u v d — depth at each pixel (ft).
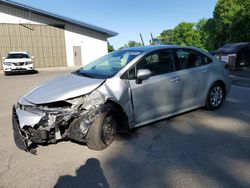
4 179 10.62
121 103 13.60
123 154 12.64
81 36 84.79
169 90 15.93
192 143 13.73
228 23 127.03
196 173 10.75
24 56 60.95
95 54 87.81
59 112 12.01
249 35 104.83
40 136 11.84
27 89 33.86
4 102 25.50
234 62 44.14
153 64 15.52
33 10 75.92
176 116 18.28
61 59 83.61
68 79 14.64
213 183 10.02
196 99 17.98
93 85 13.05
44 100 12.39
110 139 13.50
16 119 12.64
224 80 19.70
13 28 75.72
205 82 18.34
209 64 18.92
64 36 82.74
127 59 15.12
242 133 14.96
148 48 16.15
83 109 12.50
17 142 12.32
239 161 11.66
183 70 16.94
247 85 30.37
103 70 15.10
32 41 78.69
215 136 14.60
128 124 14.26
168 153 12.64
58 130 12.34
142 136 14.80
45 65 81.51
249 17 103.76
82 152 12.98
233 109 19.93
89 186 10.05
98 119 12.63
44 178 10.67
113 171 11.12
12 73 59.62
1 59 75.51
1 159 12.37
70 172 11.11
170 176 10.61
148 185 10.02
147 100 14.93
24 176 10.85
